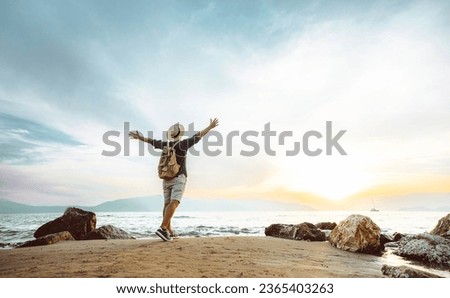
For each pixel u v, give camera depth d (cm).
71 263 303
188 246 409
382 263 429
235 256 362
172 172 457
